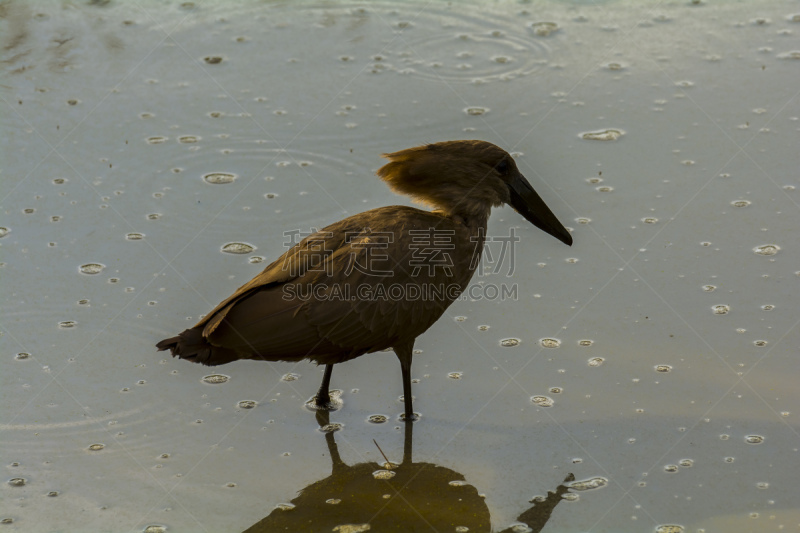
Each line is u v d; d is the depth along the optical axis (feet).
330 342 30.99
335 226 32.89
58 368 33.81
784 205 40.91
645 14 56.59
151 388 33.35
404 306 31.81
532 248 40.32
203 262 38.73
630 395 32.81
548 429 31.60
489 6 57.88
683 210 41.04
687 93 48.75
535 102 48.42
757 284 37.09
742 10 56.70
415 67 51.67
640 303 36.65
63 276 37.86
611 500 28.55
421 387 33.86
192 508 28.17
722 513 27.78
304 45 53.83
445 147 35.27
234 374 34.63
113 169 43.96
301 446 31.14
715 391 32.71
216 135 46.32
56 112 47.57
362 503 28.55
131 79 50.44
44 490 28.68
